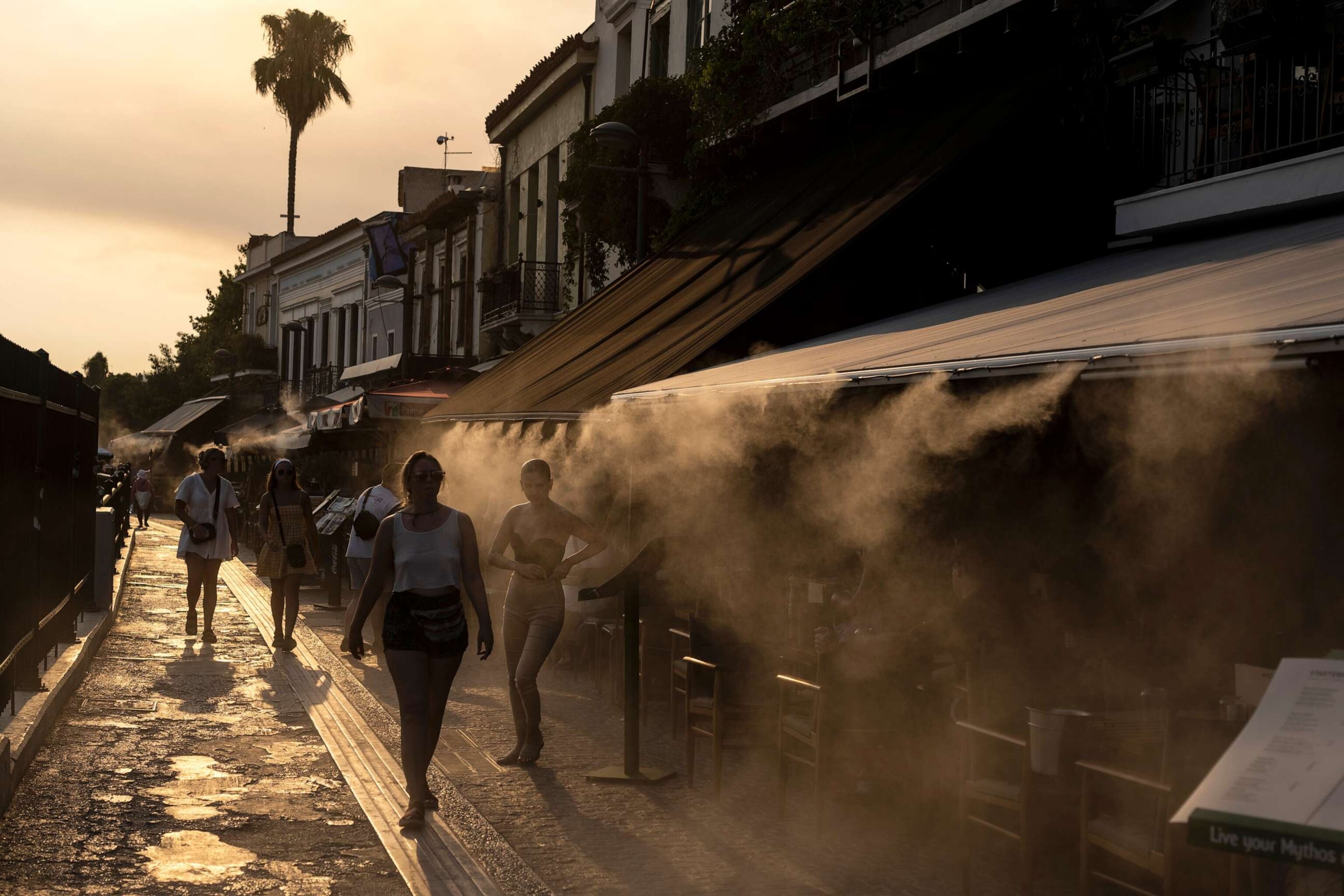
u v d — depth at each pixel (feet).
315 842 20.79
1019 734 18.02
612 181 65.31
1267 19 28.94
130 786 24.08
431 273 119.75
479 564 22.57
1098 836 15.87
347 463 92.99
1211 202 30.68
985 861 19.92
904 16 44.21
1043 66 39.63
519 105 93.91
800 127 52.24
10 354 25.68
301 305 174.19
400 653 21.80
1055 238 37.17
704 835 21.43
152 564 80.43
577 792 24.34
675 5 67.31
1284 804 7.96
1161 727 17.15
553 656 41.01
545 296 85.97
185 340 252.21
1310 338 13.29
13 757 23.27
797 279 36.42
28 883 18.24
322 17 202.69
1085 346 16.75
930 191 36.68
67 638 38.04
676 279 48.55
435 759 27.07
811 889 18.53
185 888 18.34
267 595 61.67
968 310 28.94
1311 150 29.86
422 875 18.93
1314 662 9.06
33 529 29.53
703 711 24.49
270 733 29.37
